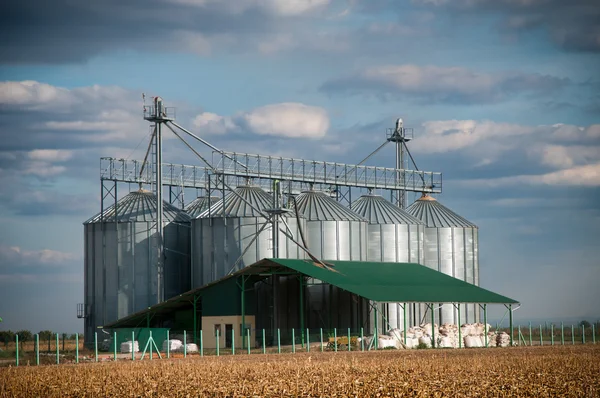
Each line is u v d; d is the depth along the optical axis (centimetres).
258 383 7075
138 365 8706
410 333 13450
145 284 15138
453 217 17362
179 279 15512
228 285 12725
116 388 6944
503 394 6575
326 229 14938
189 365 8562
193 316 13762
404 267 14525
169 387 6969
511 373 7594
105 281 15212
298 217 14088
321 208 15188
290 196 14950
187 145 14838
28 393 6788
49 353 11850
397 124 19188
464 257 17150
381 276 13462
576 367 8125
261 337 13175
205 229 14712
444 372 7738
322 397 6525
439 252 16962
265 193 15000
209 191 14988
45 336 17800
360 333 13325
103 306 15188
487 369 7944
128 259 15162
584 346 12656
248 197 14812
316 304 13825
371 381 7088
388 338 12412
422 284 13500
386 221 15900
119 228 15225
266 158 15425
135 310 15075
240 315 12600
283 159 15700
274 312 13150
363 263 14150
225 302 12706
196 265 14788
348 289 12044
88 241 15475
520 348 12081
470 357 9569
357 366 8262
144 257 15188
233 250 14450
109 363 9281
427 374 7569
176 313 13950
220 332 12675
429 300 12569
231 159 14862
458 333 13550
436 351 11381
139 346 12138
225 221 14450
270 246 14425
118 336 12494
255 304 13150
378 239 15788
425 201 17525
